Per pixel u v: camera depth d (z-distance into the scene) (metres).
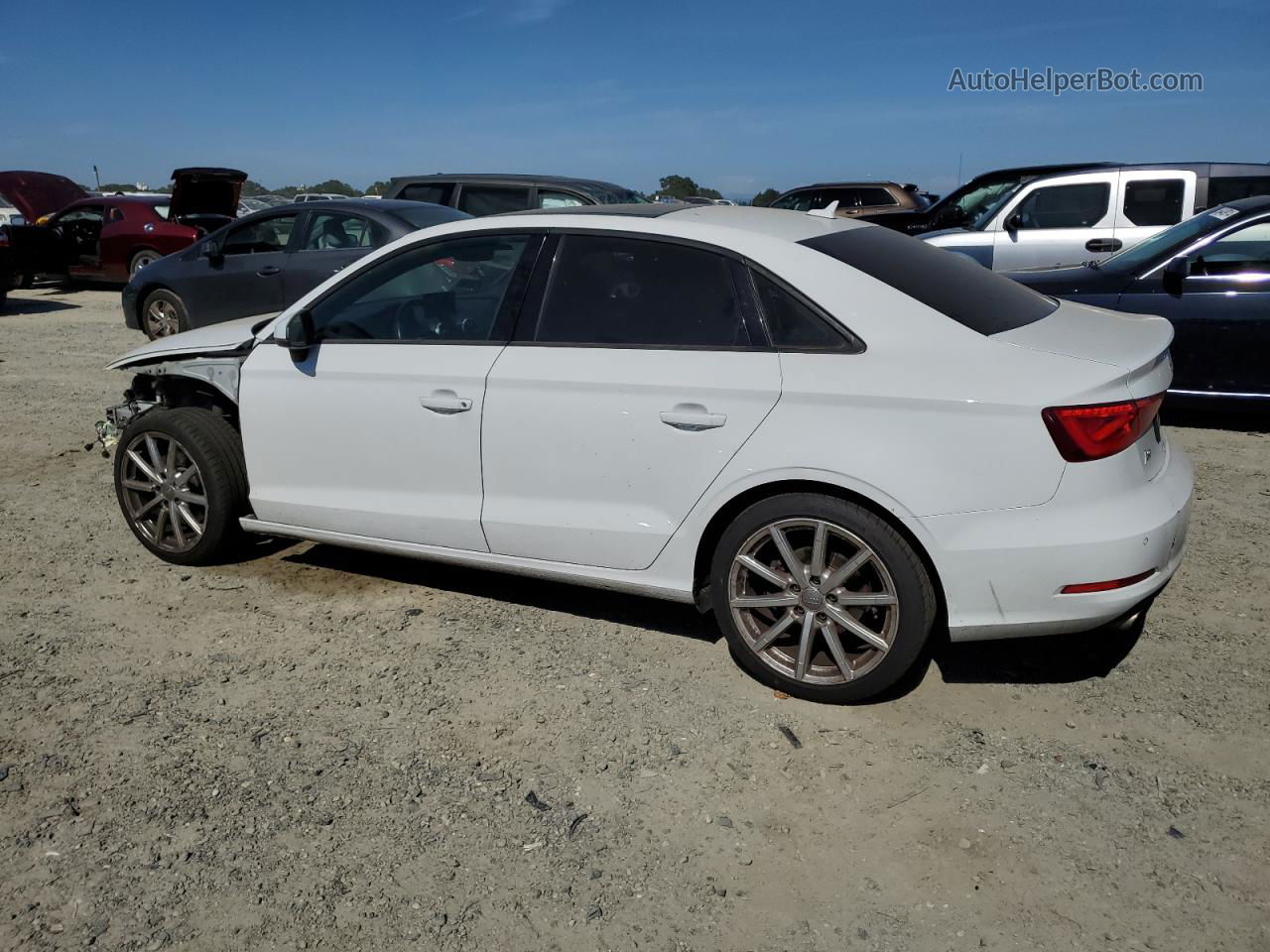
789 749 3.25
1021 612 3.19
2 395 8.50
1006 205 10.58
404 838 2.86
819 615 3.43
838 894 2.62
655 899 2.62
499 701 3.56
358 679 3.73
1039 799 2.97
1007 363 3.18
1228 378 6.58
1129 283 6.78
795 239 3.57
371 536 4.23
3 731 3.38
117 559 4.88
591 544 3.74
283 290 10.00
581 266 3.78
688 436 3.48
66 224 16.89
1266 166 9.80
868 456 3.22
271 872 2.72
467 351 3.90
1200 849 2.75
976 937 2.47
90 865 2.74
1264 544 4.80
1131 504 3.14
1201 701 3.47
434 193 12.84
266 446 4.37
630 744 3.30
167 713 3.50
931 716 3.42
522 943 2.48
